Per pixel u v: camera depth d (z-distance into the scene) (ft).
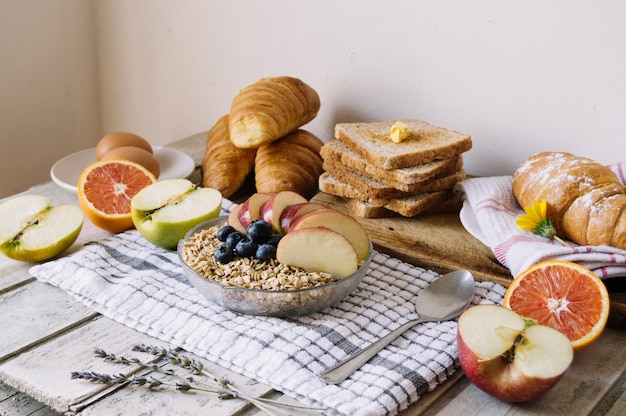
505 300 3.13
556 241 3.53
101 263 3.61
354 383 2.74
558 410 2.70
